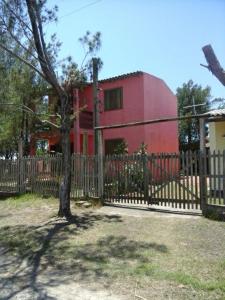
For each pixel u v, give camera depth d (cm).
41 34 1138
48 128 2114
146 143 2233
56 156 1548
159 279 616
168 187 1182
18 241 925
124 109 2292
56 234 960
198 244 803
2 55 1652
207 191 1071
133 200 1282
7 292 593
